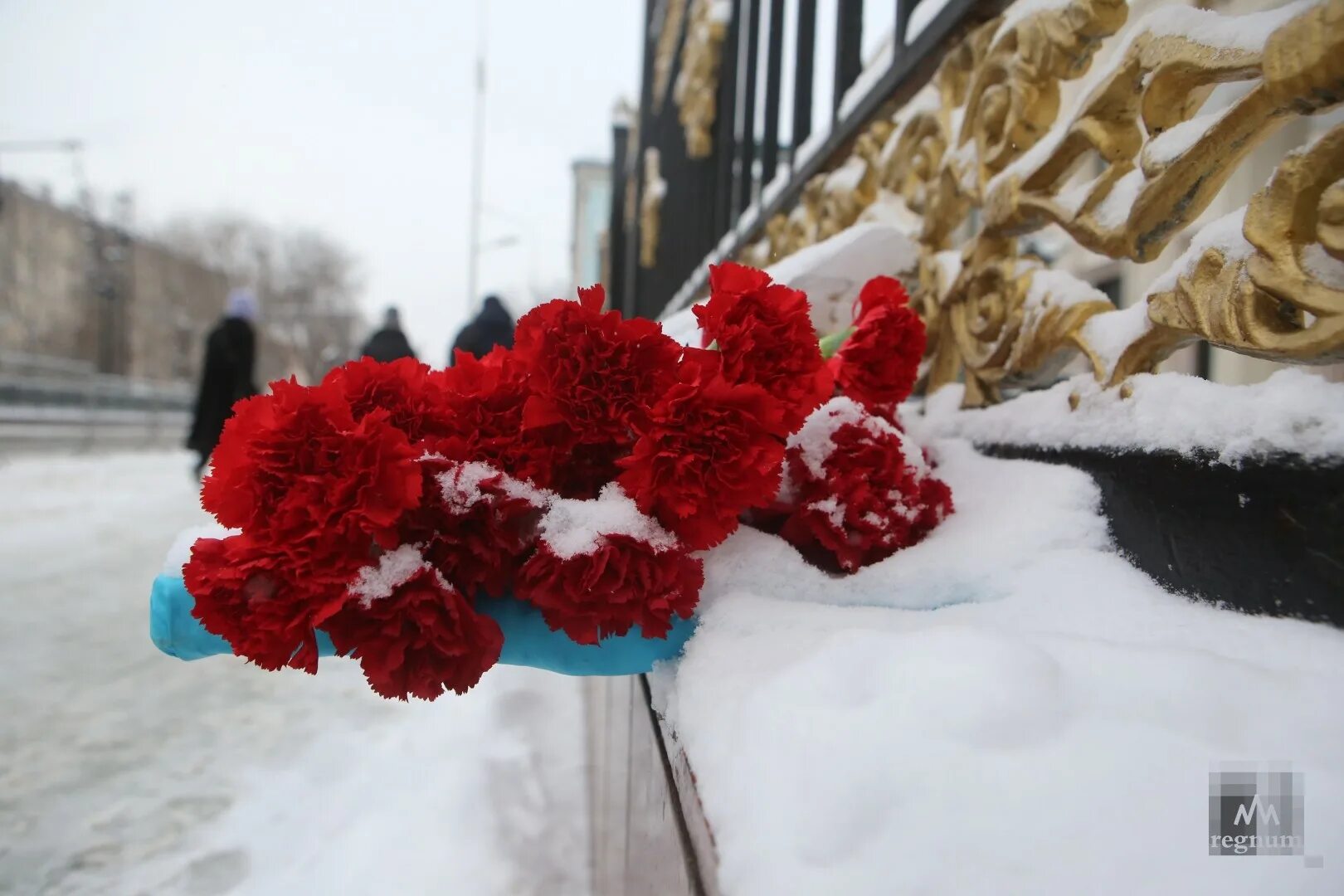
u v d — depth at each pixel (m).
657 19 4.82
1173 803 0.44
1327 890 0.40
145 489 7.94
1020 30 1.07
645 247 4.89
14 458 9.89
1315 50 0.60
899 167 1.49
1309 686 0.53
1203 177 0.76
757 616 0.74
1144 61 0.82
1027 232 1.09
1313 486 0.61
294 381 0.72
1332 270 0.60
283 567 0.66
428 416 0.80
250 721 2.47
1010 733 0.49
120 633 3.29
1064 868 0.41
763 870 0.43
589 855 1.73
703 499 0.73
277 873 1.62
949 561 0.83
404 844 1.72
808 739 0.51
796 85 2.20
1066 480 0.87
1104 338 0.88
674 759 0.66
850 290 1.29
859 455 0.87
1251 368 2.65
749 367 0.77
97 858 1.68
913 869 0.42
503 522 0.73
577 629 0.72
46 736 2.31
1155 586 0.74
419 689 0.70
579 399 0.75
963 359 1.21
